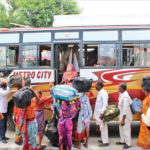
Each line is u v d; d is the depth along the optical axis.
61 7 18.86
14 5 20.67
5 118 5.46
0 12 20.31
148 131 3.91
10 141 5.53
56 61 6.09
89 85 4.89
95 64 5.75
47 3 18.94
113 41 5.73
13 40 6.09
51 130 5.01
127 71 5.65
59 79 6.50
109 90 5.70
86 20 6.09
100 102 5.15
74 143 5.27
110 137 5.95
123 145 5.24
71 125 4.62
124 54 5.69
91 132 6.40
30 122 4.21
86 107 4.89
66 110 4.56
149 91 4.09
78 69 6.27
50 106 5.52
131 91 5.64
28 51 6.02
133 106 4.88
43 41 5.96
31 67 5.99
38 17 18.16
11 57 6.09
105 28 5.76
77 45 6.39
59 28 5.92
